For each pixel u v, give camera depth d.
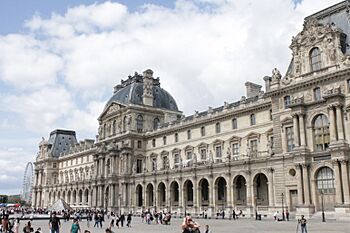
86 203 150.00
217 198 91.25
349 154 64.75
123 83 146.88
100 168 135.62
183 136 113.50
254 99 93.75
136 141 127.06
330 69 69.88
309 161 69.88
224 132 99.81
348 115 66.06
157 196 110.19
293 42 77.44
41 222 85.38
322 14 78.81
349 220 60.97
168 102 140.50
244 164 84.31
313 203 68.19
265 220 70.38
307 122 71.94
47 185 189.50
